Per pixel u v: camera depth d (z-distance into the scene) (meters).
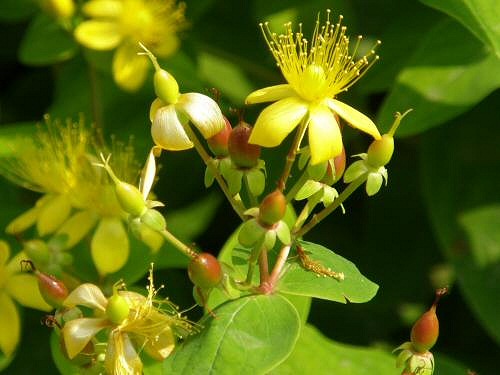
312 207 0.41
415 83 0.48
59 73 0.56
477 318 0.56
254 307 0.40
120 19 0.52
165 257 0.47
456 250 0.52
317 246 0.42
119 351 0.40
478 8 0.45
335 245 0.56
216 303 0.42
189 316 0.50
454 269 0.52
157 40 0.53
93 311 0.42
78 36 0.52
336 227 0.56
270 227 0.40
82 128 0.48
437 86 0.48
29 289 0.46
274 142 0.40
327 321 0.56
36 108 0.59
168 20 0.53
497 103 0.53
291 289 0.41
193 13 0.55
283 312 0.40
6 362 0.48
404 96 0.48
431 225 0.56
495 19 0.45
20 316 0.48
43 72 0.59
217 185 0.55
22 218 0.47
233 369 0.39
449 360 0.48
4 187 0.51
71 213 0.48
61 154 0.47
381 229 0.56
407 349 0.41
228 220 0.56
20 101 0.59
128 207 0.40
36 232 0.49
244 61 0.56
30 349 0.50
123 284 0.42
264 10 0.53
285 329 0.40
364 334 0.55
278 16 0.53
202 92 0.53
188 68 0.53
